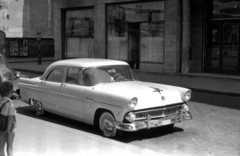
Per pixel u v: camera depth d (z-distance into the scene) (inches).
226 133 291.4
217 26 698.2
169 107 272.1
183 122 329.1
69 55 981.8
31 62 1162.0
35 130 275.4
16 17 1696.6
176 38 706.8
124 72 314.0
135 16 784.9
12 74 433.1
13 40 1366.9
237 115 363.3
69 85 302.5
